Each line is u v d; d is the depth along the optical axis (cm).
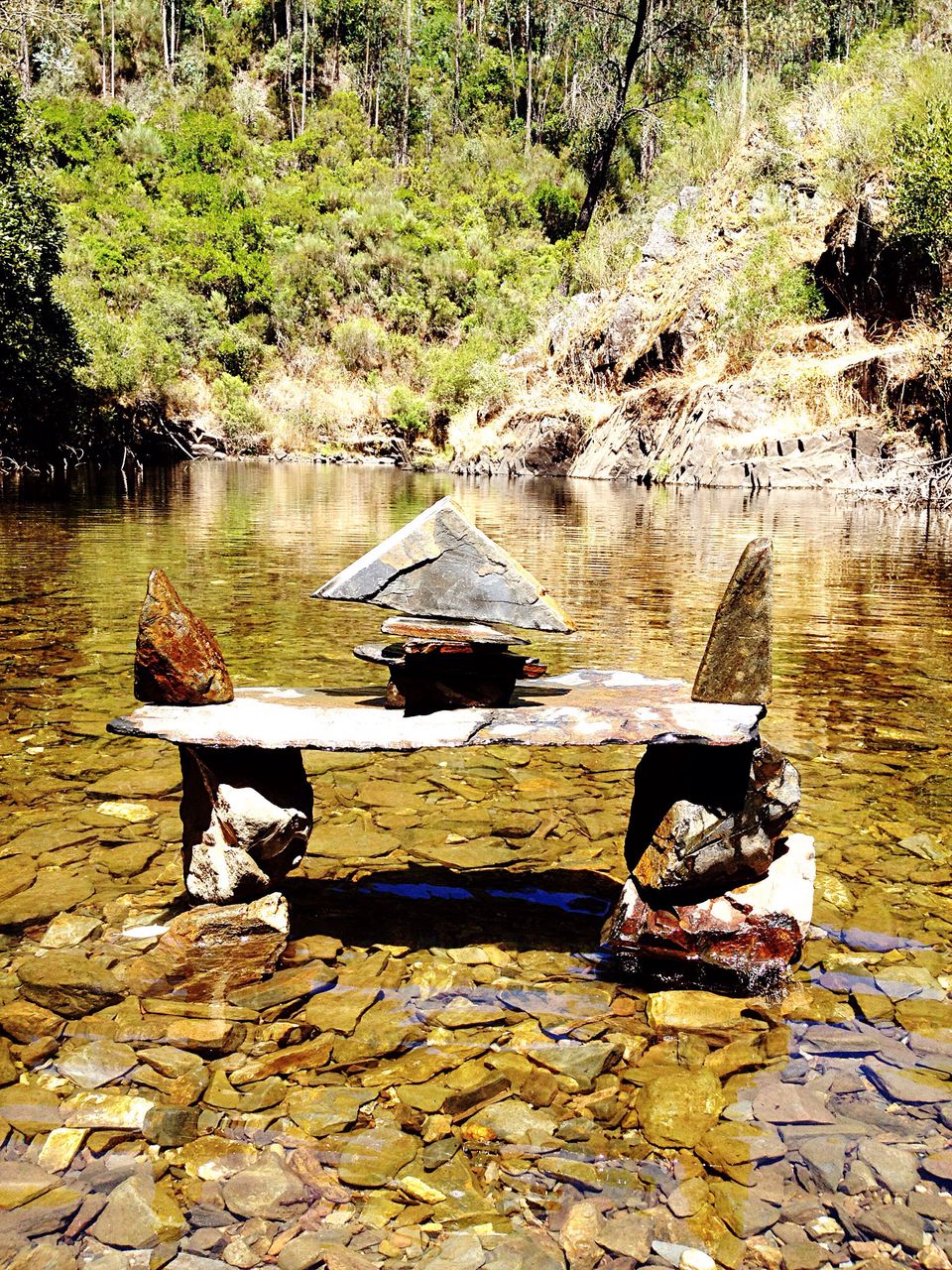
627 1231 133
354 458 3012
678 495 1667
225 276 3456
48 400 1855
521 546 985
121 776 320
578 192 4891
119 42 6588
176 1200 139
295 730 209
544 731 208
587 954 215
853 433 1648
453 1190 141
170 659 220
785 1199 140
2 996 191
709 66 3925
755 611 221
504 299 3628
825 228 2006
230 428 3039
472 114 6216
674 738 204
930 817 290
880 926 224
